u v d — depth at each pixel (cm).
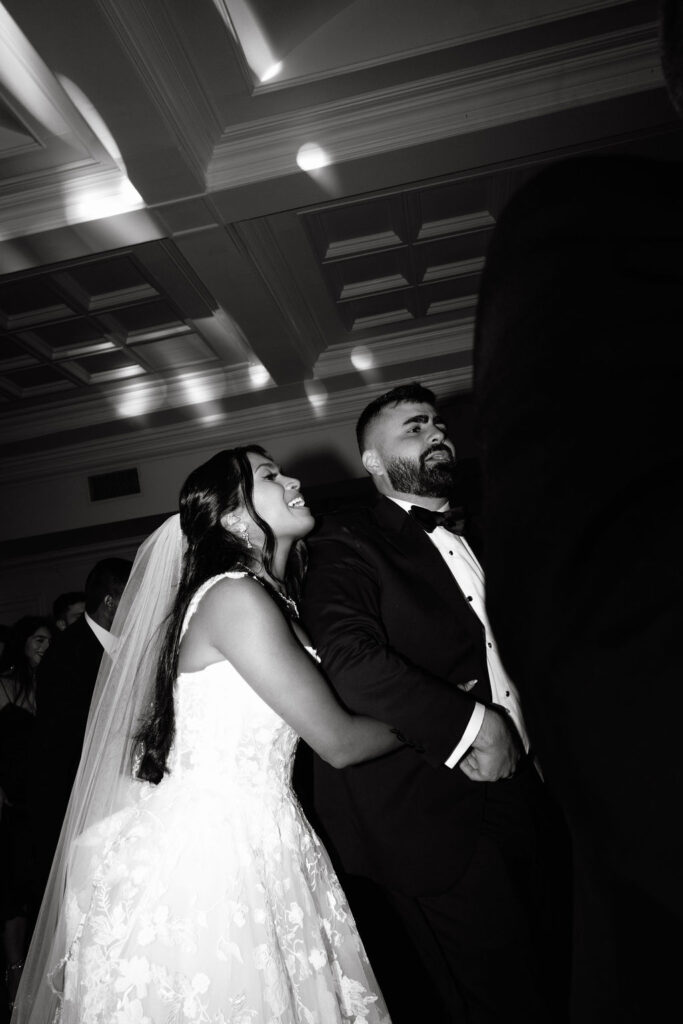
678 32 43
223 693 196
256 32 344
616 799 32
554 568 34
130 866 188
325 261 496
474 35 352
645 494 32
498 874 203
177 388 636
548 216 42
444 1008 212
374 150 386
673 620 30
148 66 326
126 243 430
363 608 214
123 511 693
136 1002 175
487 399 41
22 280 483
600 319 36
